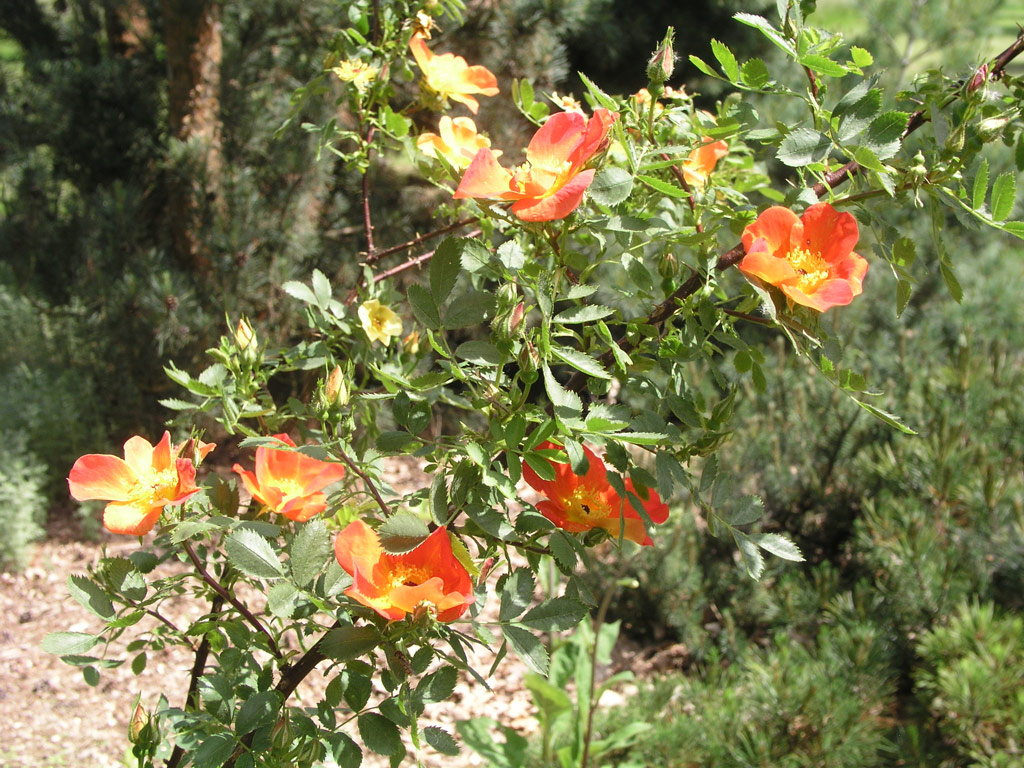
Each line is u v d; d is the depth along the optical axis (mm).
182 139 4074
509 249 1143
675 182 1346
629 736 2633
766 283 972
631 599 3516
